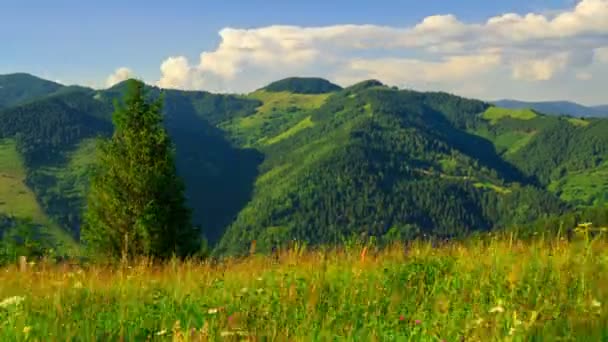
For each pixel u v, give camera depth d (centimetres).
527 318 514
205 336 504
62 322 589
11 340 531
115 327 578
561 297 595
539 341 468
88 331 557
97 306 673
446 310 572
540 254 799
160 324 586
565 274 672
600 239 799
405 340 509
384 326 550
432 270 789
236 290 718
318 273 781
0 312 633
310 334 521
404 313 601
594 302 532
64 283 801
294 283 713
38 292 764
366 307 621
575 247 779
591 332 472
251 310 611
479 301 618
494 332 484
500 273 718
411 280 741
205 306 637
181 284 789
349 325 565
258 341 516
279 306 629
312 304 618
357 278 749
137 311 643
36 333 547
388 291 691
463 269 774
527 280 662
